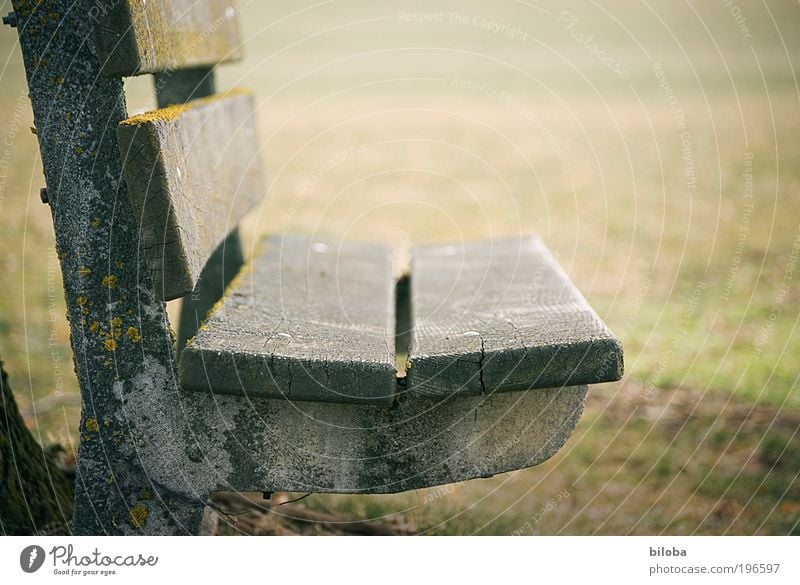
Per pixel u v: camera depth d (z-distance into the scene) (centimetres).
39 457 223
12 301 449
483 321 187
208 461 169
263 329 179
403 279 295
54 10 155
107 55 156
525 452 170
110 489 170
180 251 163
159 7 180
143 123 156
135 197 159
